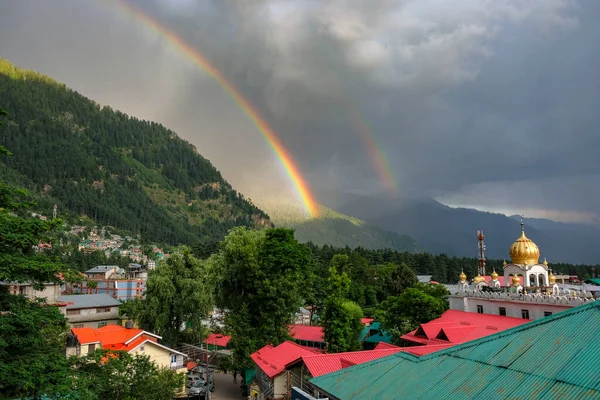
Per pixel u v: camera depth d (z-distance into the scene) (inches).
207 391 2386.8
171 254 3139.8
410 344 2391.7
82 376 967.6
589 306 757.3
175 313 2933.1
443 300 3125.0
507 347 784.9
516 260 3223.4
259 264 2743.6
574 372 627.2
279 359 1946.4
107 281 6579.7
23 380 830.5
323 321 2610.7
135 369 1503.4
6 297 914.7
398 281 4911.4
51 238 979.3
